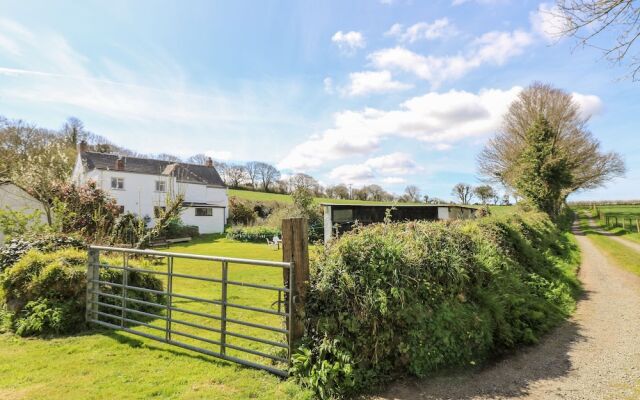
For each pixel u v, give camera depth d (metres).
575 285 8.80
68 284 5.58
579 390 3.60
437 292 4.47
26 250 7.01
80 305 5.59
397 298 3.91
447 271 4.71
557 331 5.53
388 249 4.25
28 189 14.48
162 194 33.66
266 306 7.14
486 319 4.74
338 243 4.30
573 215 46.81
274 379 3.72
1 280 5.76
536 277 7.63
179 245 24.80
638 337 5.18
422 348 3.96
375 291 3.84
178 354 4.46
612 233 25.06
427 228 5.36
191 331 5.59
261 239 28.44
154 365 4.11
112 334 5.23
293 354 3.72
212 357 4.34
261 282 10.12
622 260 12.89
